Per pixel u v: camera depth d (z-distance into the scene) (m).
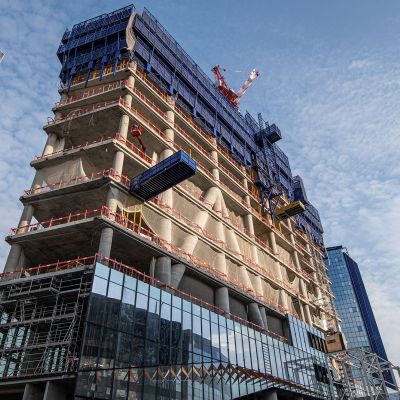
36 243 36.81
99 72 48.00
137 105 46.25
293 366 47.62
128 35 48.91
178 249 40.66
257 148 72.19
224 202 55.38
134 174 42.81
